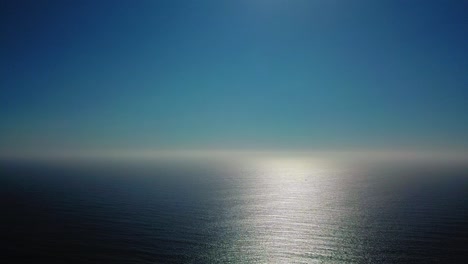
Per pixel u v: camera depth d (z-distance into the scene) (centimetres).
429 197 14262
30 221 10212
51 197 15038
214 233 8769
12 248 7662
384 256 6856
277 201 14038
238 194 16312
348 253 7088
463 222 9575
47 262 6856
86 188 18612
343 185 19862
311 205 12888
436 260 6594
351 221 9931
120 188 18725
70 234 8756
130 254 7212
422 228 8956
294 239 8138
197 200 14375
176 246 7675
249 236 8456
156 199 14638
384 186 18788
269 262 6675
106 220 10344
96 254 7212
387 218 10225
